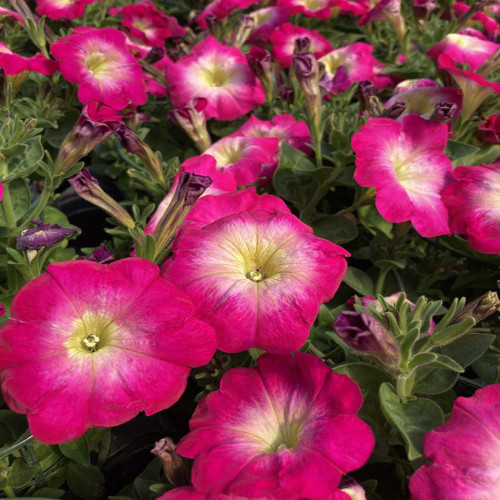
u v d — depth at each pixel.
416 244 0.41
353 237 0.37
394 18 0.54
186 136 0.50
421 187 0.33
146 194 0.46
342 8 0.60
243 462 0.21
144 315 0.23
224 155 0.39
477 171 0.33
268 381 0.23
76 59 0.40
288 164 0.40
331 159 0.39
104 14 0.60
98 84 0.41
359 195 0.37
